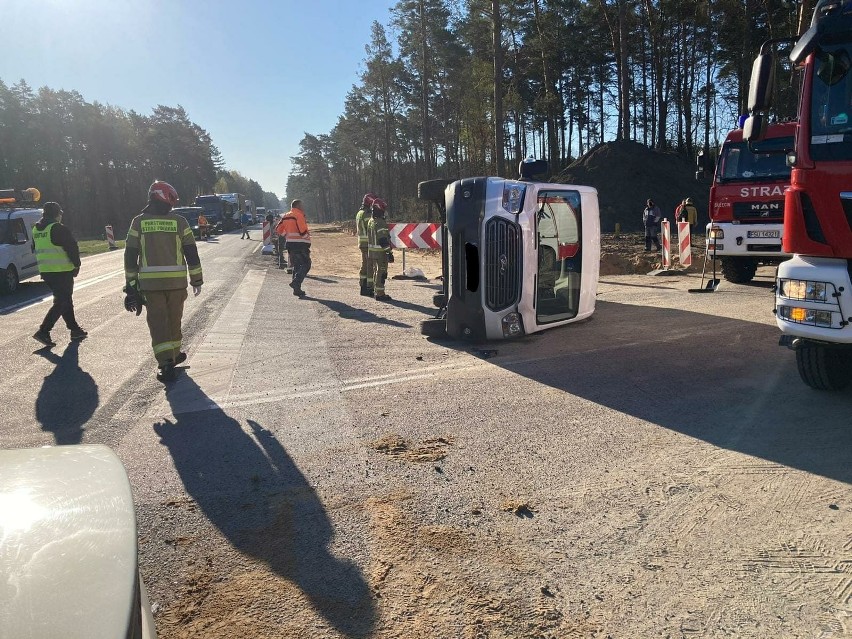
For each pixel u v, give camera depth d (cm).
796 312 480
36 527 143
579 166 4047
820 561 292
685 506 349
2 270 1341
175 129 9519
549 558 301
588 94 6419
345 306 1114
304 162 11700
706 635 245
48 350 798
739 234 1166
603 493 367
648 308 1002
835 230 464
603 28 5212
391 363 695
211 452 447
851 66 464
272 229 2331
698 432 460
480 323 761
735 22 3938
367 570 294
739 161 1172
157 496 378
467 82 4641
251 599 274
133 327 947
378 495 372
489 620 256
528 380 611
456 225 757
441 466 412
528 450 435
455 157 6328
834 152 465
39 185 7606
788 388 557
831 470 388
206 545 320
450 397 562
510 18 4397
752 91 525
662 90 5062
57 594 124
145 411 545
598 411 513
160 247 618
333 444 456
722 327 823
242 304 1142
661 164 3972
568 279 845
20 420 528
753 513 339
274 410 539
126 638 118
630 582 280
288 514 352
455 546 313
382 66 5778
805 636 242
